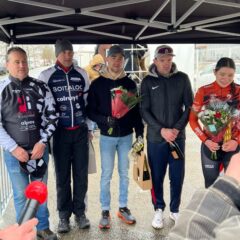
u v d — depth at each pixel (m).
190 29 3.59
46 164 2.93
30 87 2.82
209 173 3.08
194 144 6.92
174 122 3.25
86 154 3.31
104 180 3.41
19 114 2.76
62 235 3.25
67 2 2.49
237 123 2.95
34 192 1.07
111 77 3.28
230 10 3.23
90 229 3.37
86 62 9.04
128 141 3.39
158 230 3.32
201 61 12.12
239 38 4.21
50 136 2.89
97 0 2.51
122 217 3.51
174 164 3.34
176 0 2.84
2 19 2.97
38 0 2.33
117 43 4.19
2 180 3.72
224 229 0.75
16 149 2.74
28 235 0.94
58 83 3.11
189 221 0.82
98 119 3.27
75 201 3.38
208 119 2.92
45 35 4.05
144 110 3.26
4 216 3.64
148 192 4.32
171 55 3.16
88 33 4.08
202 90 3.04
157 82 3.22
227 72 2.89
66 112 3.14
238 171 0.84
